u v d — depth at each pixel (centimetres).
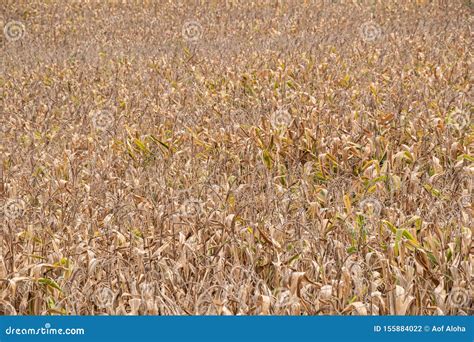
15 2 2770
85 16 2628
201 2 2786
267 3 2722
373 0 2603
